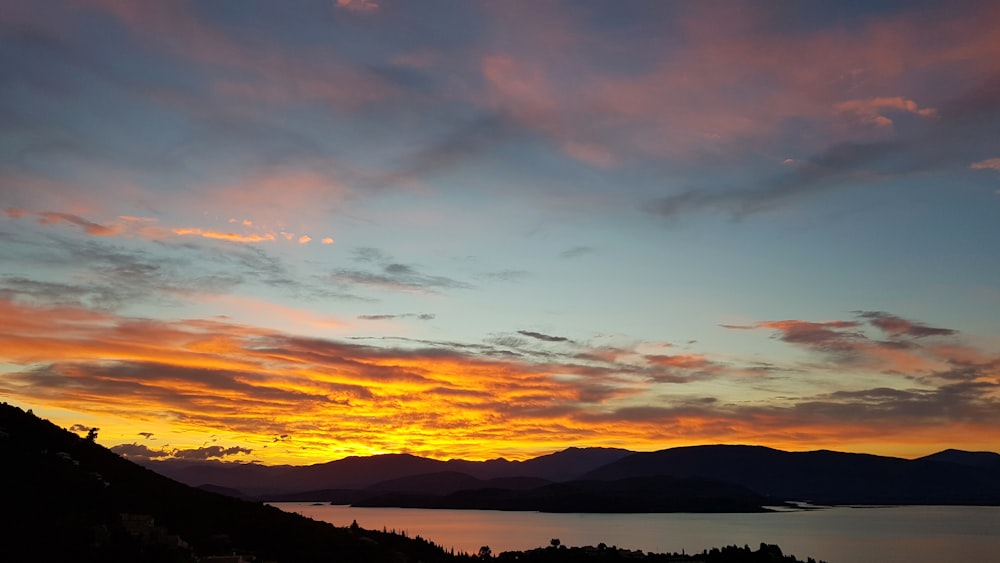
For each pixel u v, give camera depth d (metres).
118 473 134.88
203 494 150.25
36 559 81.62
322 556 126.75
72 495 107.44
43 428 140.00
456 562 185.62
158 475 154.25
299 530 141.12
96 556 87.12
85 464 130.00
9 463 111.50
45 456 122.62
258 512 148.25
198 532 114.12
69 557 84.75
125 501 114.88
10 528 88.12
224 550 109.69
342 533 159.88
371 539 171.50
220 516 131.62
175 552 96.25
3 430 128.25
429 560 170.88
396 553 153.75
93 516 101.38
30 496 101.25
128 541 95.12
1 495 98.25
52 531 90.69
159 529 103.94
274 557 116.81
